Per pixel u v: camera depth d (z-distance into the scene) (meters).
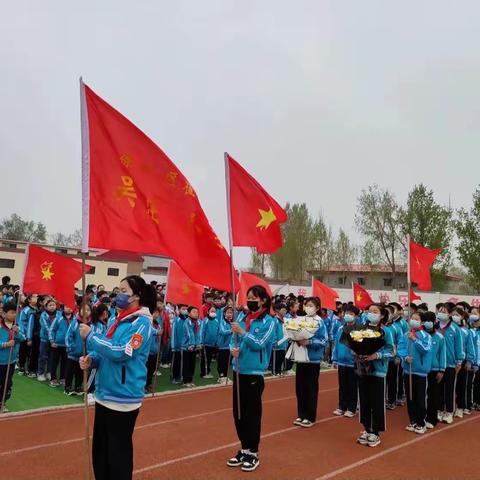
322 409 9.11
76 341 9.06
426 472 5.82
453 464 6.17
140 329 3.89
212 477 5.31
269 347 5.77
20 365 11.15
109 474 3.86
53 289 8.55
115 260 36.34
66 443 6.22
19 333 8.14
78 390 9.09
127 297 3.99
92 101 4.28
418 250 8.97
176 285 10.66
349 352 8.52
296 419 8.07
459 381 9.09
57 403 8.40
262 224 6.16
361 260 36.84
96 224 4.12
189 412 8.30
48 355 10.36
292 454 6.26
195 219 4.78
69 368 9.13
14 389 9.27
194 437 6.79
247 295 5.85
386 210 35.25
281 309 12.70
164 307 11.20
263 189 6.28
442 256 32.31
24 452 5.86
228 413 8.32
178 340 11.00
